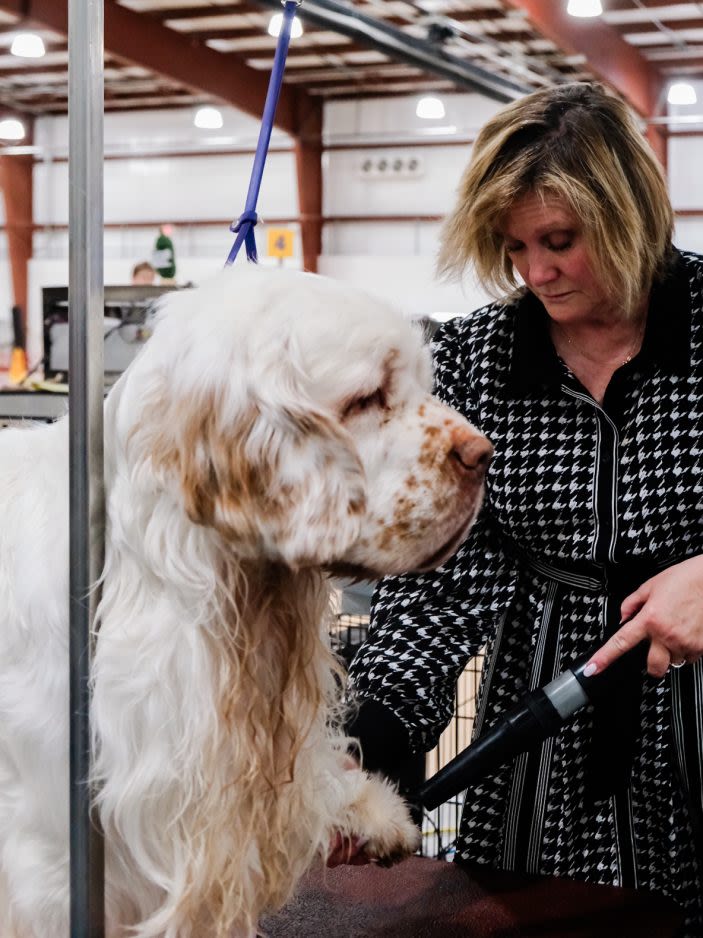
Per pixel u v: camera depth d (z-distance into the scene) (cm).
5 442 122
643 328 147
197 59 1223
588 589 152
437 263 158
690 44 1199
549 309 144
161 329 107
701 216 1337
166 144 1562
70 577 101
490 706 161
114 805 104
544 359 150
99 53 94
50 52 1298
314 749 118
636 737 150
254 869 112
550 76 1063
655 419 146
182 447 99
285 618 111
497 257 153
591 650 143
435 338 162
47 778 108
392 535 107
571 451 150
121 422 106
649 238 138
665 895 146
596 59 1107
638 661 142
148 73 1372
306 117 1470
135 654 104
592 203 132
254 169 121
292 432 99
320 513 99
